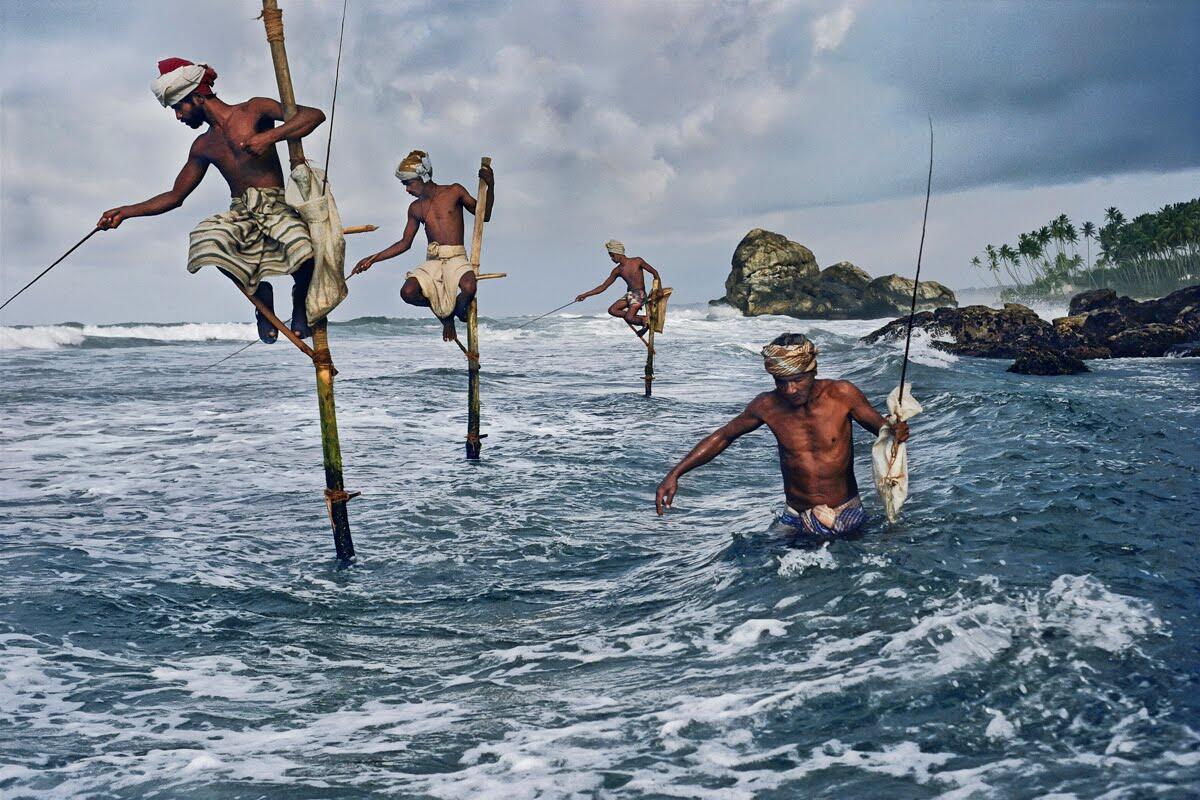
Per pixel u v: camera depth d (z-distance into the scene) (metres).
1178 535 6.33
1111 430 10.54
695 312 95.19
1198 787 3.13
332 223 6.77
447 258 11.61
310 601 6.72
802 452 6.88
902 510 7.34
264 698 4.82
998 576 5.54
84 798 3.60
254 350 38.78
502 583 7.12
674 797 3.38
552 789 3.50
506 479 11.08
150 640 5.84
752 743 3.80
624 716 4.23
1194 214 138.12
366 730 4.30
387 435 14.58
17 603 6.37
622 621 5.90
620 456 12.52
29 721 4.48
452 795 3.50
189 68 6.39
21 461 12.59
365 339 46.03
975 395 13.24
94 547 8.03
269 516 9.46
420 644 5.76
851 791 3.32
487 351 37.06
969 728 3.76
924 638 4.71
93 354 35.53
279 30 6.52
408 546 8.24
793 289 91.00
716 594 6.06
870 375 21.92
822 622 5.21
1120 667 4.19
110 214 6.34
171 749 4.10
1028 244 149.50
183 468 12.04
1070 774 3.30
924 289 90.75
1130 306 37.91
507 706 4.53
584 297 19.73
